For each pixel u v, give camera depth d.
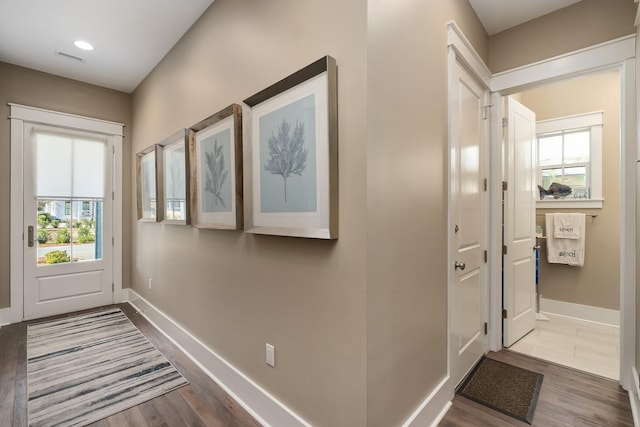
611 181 3.19
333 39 1.38
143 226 3.58
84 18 2.46
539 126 3.62
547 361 2.38
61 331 3.05
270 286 1.72
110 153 3.92
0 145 3.22
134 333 3.00
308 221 1.47
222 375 2.11
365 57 1.25
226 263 2.09
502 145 2.64
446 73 1.88
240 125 1.94
